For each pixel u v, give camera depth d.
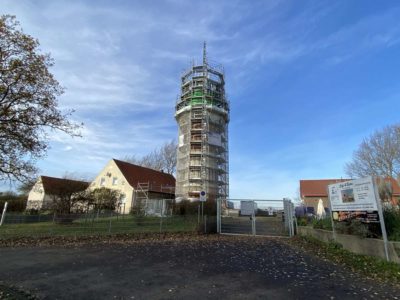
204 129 51.41
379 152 46.28
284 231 21.58
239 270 9.08
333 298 6.35
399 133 45.03
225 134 55.97
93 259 10.66
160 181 56.09
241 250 13.32
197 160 50.25
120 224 22.09
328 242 13.88
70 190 26.19
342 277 8.14
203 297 6.44
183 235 19.11
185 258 11.02
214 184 50.66
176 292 6.78
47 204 32.69
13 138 14.30
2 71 12.88
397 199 13.16
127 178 48.84
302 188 65.75
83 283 7.48
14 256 11.15
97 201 30.39
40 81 14.30
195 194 47.19
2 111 13.27
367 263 9.39
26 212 30.55
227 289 7.04
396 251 8.86
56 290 6.87
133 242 15.80
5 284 7.28
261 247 14.49
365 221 10.85
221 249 13.50
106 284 7.40
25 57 13.73
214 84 56.44
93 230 19.56
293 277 8.20
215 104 54.59
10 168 15.26
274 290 6.96
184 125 53.53
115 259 10.68
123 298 6.36
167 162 69.19
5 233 17.48
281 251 13.12
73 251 12.42
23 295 6.38
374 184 10.18
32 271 8.73
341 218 12.82
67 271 8.77
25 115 14.07
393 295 6.50
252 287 7.21
